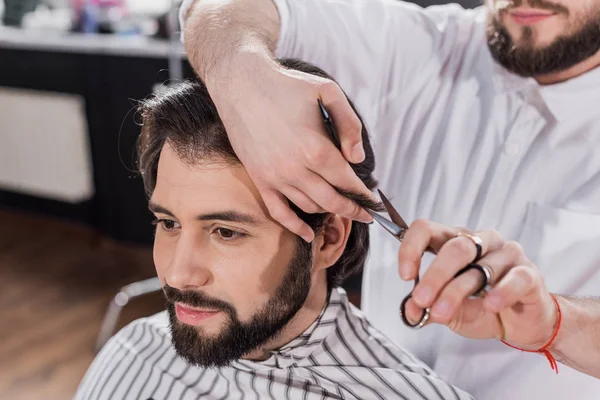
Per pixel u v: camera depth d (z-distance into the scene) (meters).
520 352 0.93
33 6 3.38
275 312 0.76
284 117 0.59
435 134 1.05
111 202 3.02
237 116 0.64
